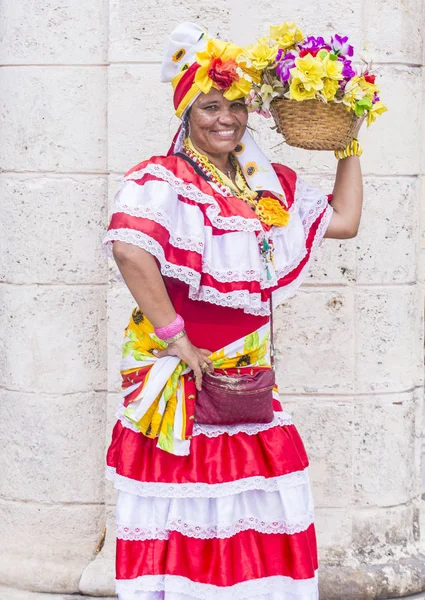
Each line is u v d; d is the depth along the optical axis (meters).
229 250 4.38
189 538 4.44
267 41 4.61
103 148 6.36
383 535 6.47
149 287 4.23
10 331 6.50
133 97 6.19
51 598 6.16
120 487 4.53
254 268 4.39
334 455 6.41
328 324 6.34
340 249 6.30
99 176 6.38
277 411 4.81
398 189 6.31
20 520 6.57
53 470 6.50
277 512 4.56
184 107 4.62
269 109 4.71
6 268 6.49
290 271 4.80
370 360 6.39
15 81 6.33
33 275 6.39
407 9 6.25
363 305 6.35
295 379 6.38
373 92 4.64
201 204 4.40
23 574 6.31
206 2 6.12
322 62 4.32
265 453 4.59
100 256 6.43
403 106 6.26
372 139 6.24
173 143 4.84
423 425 7.32
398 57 6.22
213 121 4.55
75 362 6.46
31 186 6.34
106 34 6.29
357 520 6.44
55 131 6.30
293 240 4.74
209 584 4.38
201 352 4.49
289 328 6.35
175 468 4.46
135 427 4.60
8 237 6.45
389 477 6.46
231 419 4.48
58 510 6.54
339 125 4.56
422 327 6.81
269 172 4.78
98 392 6.54
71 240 6.38
